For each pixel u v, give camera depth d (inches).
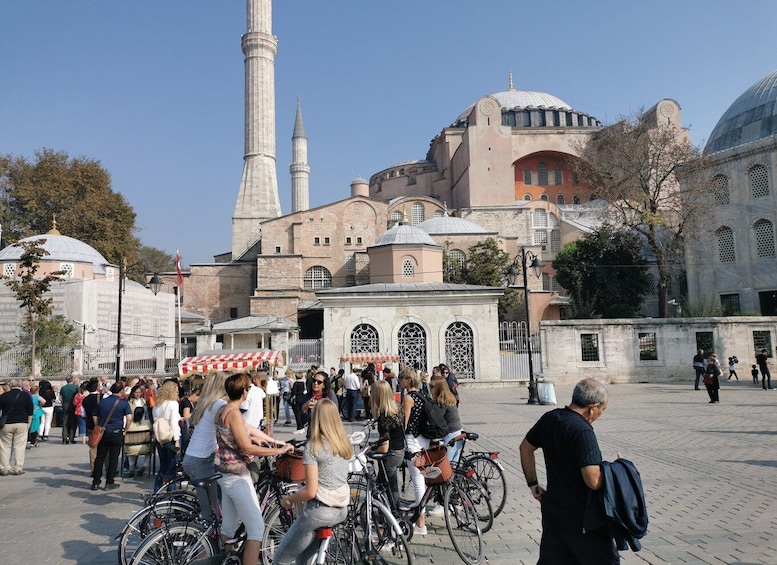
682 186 1957.4
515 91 3715.6
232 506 251.8
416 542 309.9
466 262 2351.1
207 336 1598.2
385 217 2696.9
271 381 723.4
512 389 1325.0
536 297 2246.6
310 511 219.5
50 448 738.2
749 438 592.1
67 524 369.7
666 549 283.9
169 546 250.5
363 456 325.1
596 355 1378.0
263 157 3095.5
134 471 526.9
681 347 1396.4
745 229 1962.4
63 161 2444.6
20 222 2299.5
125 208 2549.2
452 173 3253.0
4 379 1266.0
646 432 644.7
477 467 377.7
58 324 1428.4
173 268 3791.8
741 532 305.7
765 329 1425.9
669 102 2743.6
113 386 492.4
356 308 1374.3
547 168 3080.7
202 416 286.0
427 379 631.2
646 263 2217.0
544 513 192.2
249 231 3024.1
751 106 2065.7
